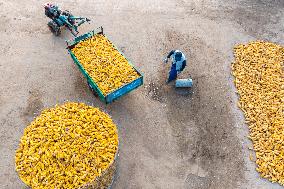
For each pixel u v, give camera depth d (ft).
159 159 46.75
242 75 55.11
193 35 61.11
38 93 52.60
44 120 42.24
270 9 66.13
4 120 49.65
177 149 47.67
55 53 57.47
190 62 57.06
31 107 51.11
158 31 61.36
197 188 44.52
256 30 62.49
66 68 55.57
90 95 52.60
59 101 51.85
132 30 61.31
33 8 63.87
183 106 51.93
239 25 63.10
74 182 38.09
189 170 45.91
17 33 59.98
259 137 48.52
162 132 49.19
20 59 56.44
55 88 53.26
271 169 45.65
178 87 53.47
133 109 51.31
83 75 54.44
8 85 53.31
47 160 39.11
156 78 54.90
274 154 46.75
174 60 51.06
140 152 47.26
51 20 62.03
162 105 51.90
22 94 52.39
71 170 38.73
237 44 59.93
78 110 43.37
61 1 65.16
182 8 65.31
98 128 41.78
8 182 44.42
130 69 49.90
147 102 52.13
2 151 46.83
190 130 49.49
